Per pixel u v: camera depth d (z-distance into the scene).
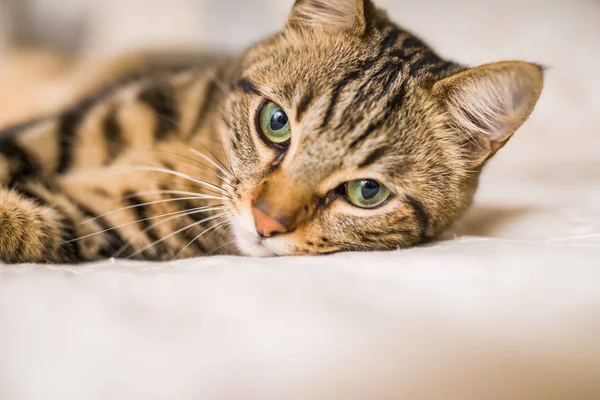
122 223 0.27
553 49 0.51
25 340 0.18
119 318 0.19
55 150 0.30
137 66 0.39
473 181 0.28
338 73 0.26
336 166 0.25
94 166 0.30
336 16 0.28
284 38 0.29
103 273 0.21
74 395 0.17
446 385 0.18
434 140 0.27
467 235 0.28
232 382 0.18
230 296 0.20
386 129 0.26
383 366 0.18
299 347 0.18
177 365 0.18
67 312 0.19
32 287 0.20
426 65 0.27
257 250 0.26
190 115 0.30
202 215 0.28
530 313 0.19
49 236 0.25
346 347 0.18
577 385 0.18
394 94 0.26
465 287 0.20
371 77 0.26
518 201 0.33
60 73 0.43
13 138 0.29
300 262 0.22
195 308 0.19
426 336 0.19
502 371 0.18
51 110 0.37
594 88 0.49
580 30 0.53
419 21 0.55
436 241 0.27
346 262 0.22
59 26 0.55
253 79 0.28
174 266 0.22
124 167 0.28
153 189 0.28
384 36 0.28
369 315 0.19
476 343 0.18
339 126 0.25
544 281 0.21
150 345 0.18
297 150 0.26
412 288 0.20
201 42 0.49
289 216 0.25
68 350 0.18
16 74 0.43
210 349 0.18
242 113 0.28
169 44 0.45
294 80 0.27
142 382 0.18
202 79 0.31
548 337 0.19
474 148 0.28
